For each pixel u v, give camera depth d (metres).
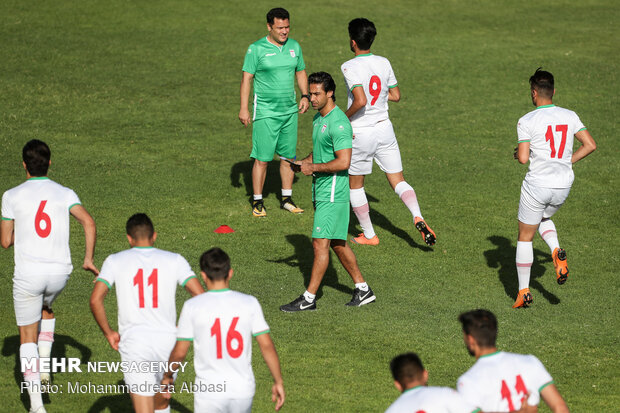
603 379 24.05
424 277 31.20
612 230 36.22
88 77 56.31
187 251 32.44
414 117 51.62
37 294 21.14
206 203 38.06
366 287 28.66
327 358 24.70
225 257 17.66
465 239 34.91
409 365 15.21
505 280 31.17
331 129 26.61
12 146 43.31
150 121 49.03
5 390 22.19
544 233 29.44
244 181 41.22
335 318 27.52
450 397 14.84
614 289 30.52
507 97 56.00
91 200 37.31
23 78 55.16
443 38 70.00
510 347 25.89
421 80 59.00
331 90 26.62
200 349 17.27
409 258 33.00
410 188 33.28
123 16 71.81
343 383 23.20
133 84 55.53
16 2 73.94
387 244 34.41
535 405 15.76
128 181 39.97
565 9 81.56
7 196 21.33
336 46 65.50
